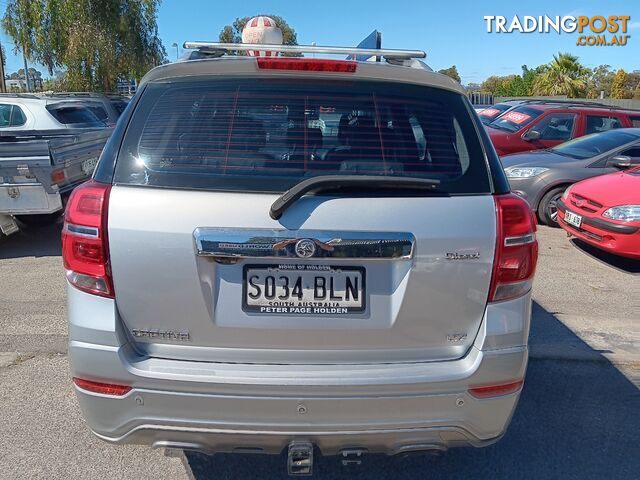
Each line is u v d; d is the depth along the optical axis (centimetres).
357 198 202
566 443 294
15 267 580
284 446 212
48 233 723
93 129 900
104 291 204
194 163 210
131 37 1952
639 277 579
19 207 580
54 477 259
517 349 212
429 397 204
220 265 201
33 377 350
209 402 201
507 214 210
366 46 397
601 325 452
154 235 199
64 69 1923
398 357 210
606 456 284
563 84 3828
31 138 702
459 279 205
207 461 274
